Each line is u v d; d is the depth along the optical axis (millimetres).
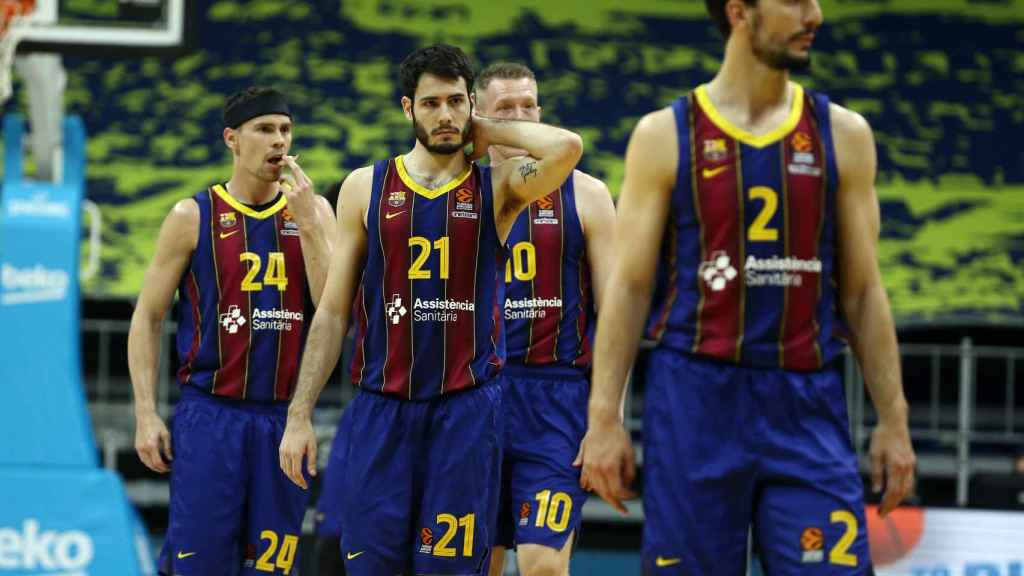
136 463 44906
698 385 12516
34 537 27203
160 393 40531
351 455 16156
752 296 12391
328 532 22938
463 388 15898
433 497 15984
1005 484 34500
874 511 29375
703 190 12406
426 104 15375
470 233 15805
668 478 12586
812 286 12453
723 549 12562
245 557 20891
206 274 20812
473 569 16266
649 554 12719
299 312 20969
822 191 12422
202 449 20438
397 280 15758
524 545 18766
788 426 12484
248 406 20672
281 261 20875
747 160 12367
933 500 44312
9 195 29672
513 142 15664
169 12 31453
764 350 12422
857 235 12586
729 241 12391
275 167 20844
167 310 21391
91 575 27234
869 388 12836
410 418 15891
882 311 12688
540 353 19438
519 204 16047
